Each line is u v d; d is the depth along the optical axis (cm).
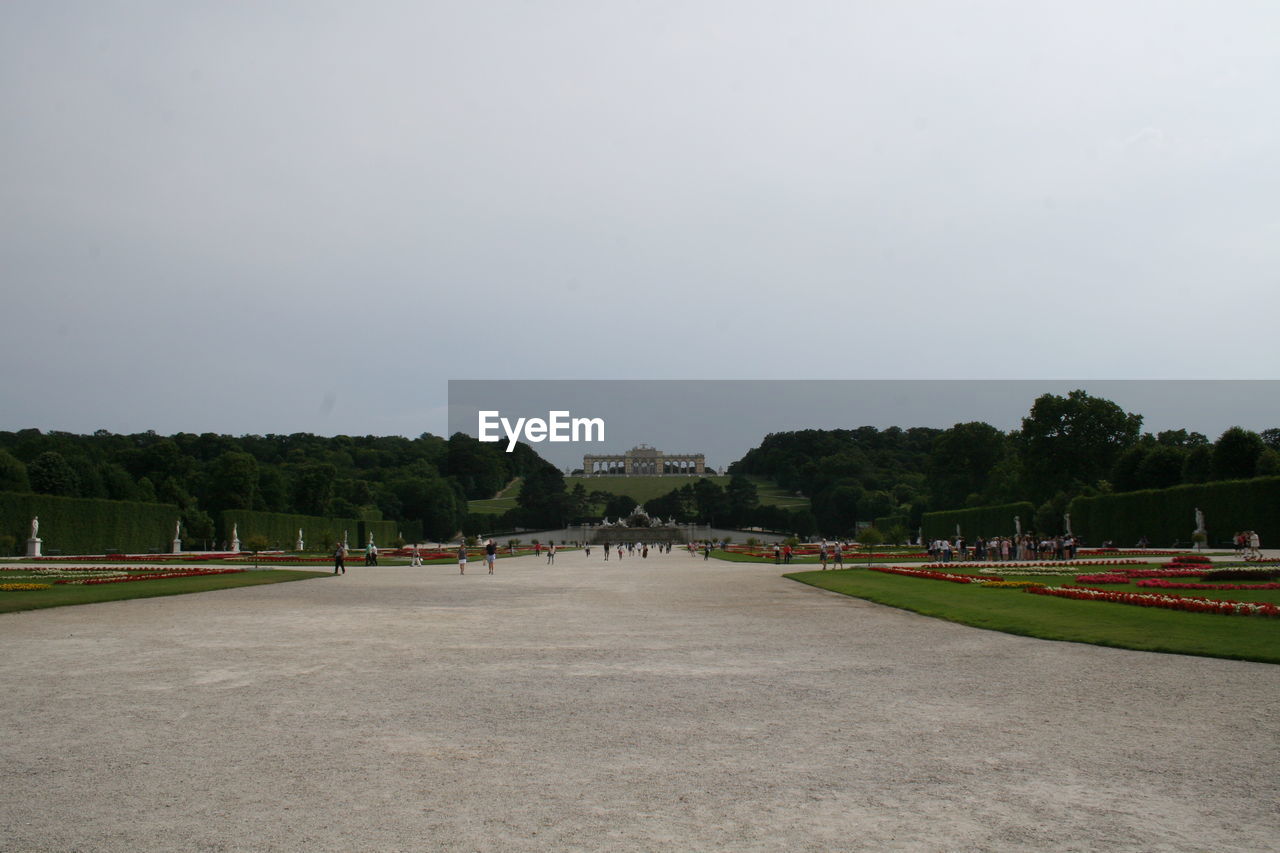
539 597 3481
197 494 13688
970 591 3356
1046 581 3809
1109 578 3756
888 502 18925
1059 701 1335
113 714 1259
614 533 18738
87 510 8344
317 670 1639
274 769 991
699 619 2569
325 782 945
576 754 1056
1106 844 770
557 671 1630
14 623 2420
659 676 1574
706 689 1451
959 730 1163
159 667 1667
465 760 1030
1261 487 6806
